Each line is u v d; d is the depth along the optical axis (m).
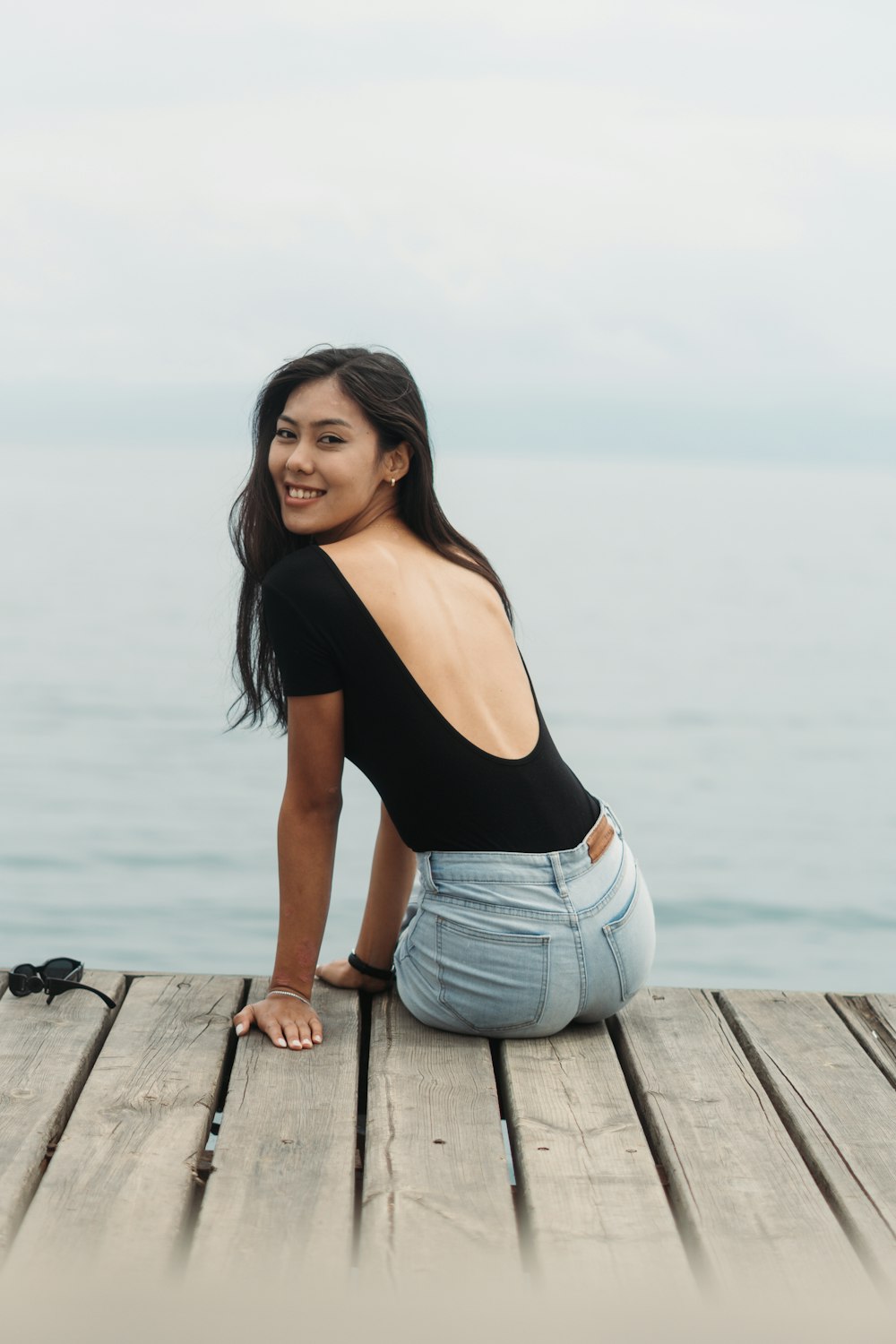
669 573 47.31
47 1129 2.46
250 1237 2.14
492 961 2.82
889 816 16.33
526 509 87.69
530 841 2.84
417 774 2.82
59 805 15.95
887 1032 3.05
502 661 2.95
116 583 39.88
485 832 2.83
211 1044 2.88
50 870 13.14
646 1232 2.19
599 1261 2.10
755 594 41.53
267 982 3.23
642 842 15.12
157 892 12.48
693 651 29.86
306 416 2.93
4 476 118.69
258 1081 2.70
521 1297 1.95
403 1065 2.79
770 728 22.11
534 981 2.82
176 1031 2.94
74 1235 2.13
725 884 13.38
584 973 2.85
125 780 17.38
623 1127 2.55
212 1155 2.49
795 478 151.75
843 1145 2.49
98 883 12.73
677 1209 2.33
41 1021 2.96
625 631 33.00
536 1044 2.92
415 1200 2.27
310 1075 2.74
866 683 26.42
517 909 2.82
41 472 124.75
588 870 2.88
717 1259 2.11
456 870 2.85
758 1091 2.72
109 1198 2.24
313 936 2.96
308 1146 2.45
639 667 27.86
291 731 2.88
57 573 42.34
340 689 2.84
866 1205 2.28
